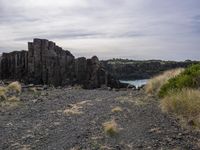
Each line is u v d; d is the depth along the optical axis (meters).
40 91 27.11
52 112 17.47
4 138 12.80
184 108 15.10
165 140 11.59
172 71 27.52
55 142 12.12
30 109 18.39
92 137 12.48
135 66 90.94
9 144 12.08
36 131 13.66
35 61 47.62
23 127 14.37
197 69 20.89
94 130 13.45
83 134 12.88
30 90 26.58
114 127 13.06
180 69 27.59
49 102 20.77
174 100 16.05
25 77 47.22
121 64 92.62
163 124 13.67
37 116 16.58
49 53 47.62
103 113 16.83
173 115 15.11
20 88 25.98
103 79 45.94
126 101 20.48
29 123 15.09
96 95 24.53
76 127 14.08
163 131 12.64
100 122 14.82
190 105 14.77
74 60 47.62
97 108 18.38
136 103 19.45
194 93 16.34
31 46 48.09
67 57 47.72
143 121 14.56
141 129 13.25
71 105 19.39
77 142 11.95
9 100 20.98
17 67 48.41
